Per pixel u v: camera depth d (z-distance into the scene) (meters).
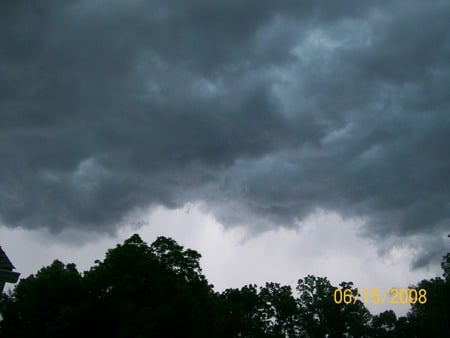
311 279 108.62
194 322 43.31
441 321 87.56
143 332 39.47
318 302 103.81
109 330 44.62
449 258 87.62
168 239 50.03
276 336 98.94
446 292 88.81
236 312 87.12
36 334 47.38
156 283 44.19
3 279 21.58
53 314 47.91
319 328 102.12
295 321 103.44
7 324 51.72
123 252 46.88
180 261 48.00
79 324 44.34
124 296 43.69
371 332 113.69
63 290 48.81
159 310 41.47
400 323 112.75
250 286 102.38
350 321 101.94
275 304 102.19
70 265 56.75
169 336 42.47
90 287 45.69
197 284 47.91
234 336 87.81
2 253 22.66
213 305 48.59
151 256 47.97
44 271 53.38
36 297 48.38
